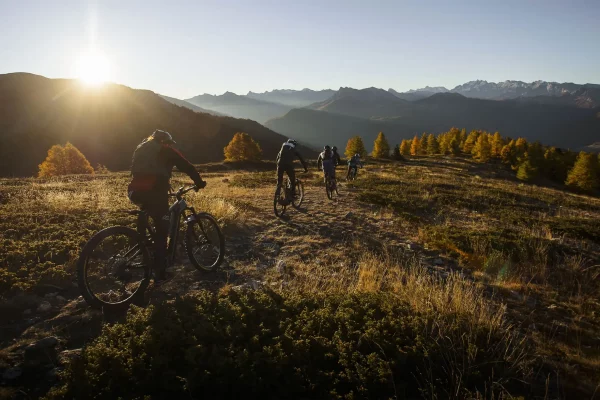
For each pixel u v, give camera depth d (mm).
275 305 4195
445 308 4398
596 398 3150
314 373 3186
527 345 3867
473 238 8023
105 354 3154
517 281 5984
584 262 7109
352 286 5160
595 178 71750
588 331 4348
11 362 3191
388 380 3088
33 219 7688
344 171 33719
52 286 4680
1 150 124188
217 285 5117
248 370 3012
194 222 5293
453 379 3260
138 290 4535
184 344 3359
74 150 60906
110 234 4277
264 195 14344
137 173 4402
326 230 8766
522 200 18234
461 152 111188
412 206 12461
